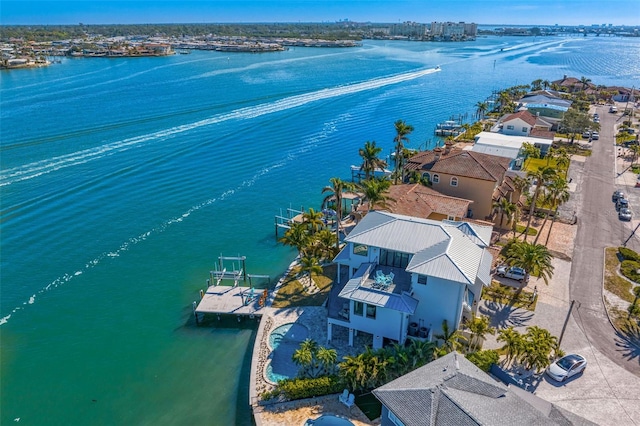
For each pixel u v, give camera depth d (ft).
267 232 203.21
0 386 120.37
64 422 109.81
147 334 139.33
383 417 88.89
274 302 145.89
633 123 393.50
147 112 385.91
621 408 102.78
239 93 483.92
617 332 127.85
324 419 96.37
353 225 193.06
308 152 313.53
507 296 144.66
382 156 308.19
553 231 189.98
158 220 210.79
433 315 120.37
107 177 252.01
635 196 228.84
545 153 296.30
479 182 191.11
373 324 118.62
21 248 183.42
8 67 654.94
